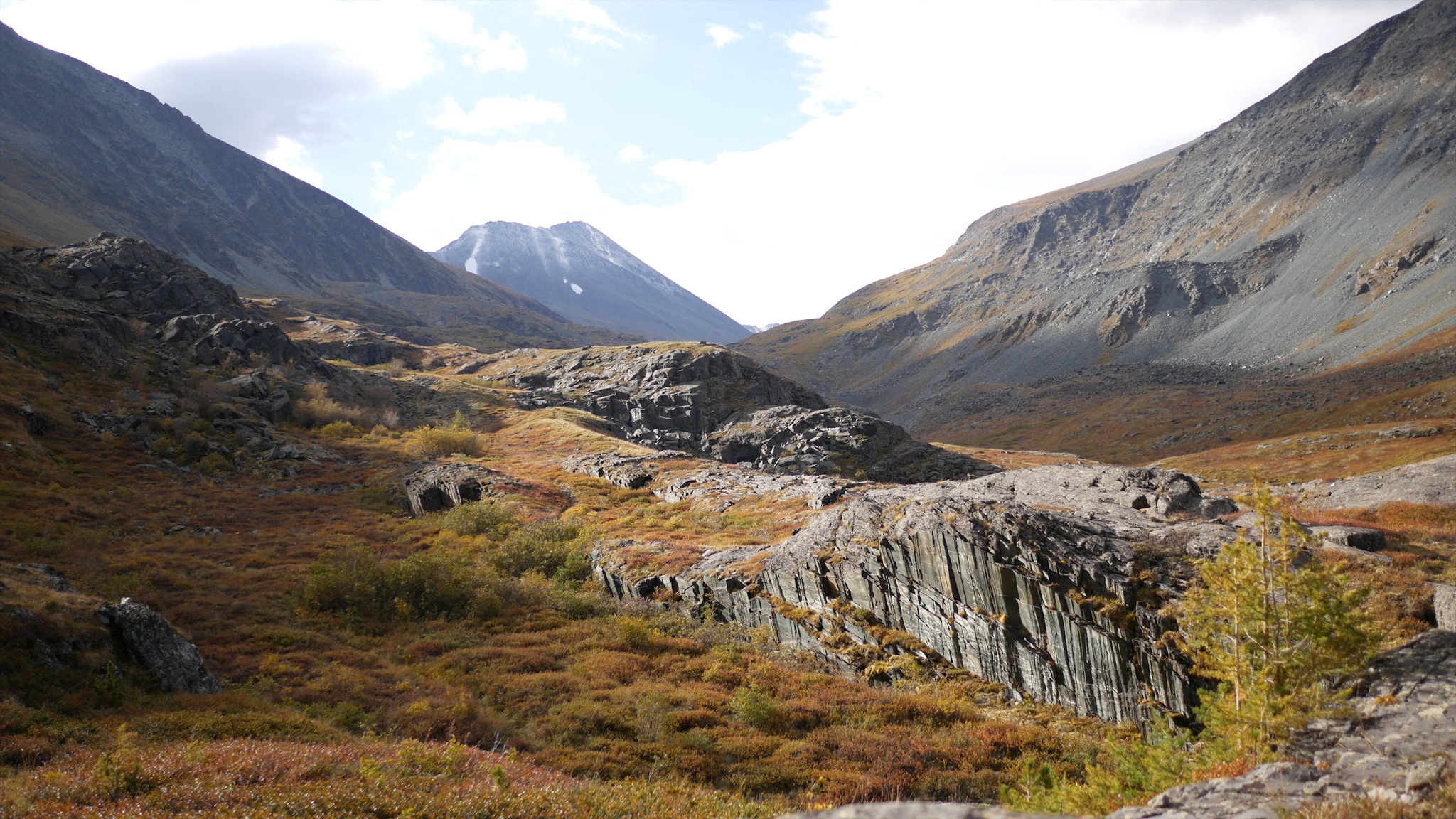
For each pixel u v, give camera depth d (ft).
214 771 43.47
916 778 61.05
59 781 39.70
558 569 141.59
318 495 225.35
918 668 91.91
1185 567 76.59
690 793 54.19
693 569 127.95
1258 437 522.47
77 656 62.34
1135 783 39.81
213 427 276.00
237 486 228.22
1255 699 37.65
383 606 111.14
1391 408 476.54
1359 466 347.15
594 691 79.56
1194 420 626.23
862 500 120.06
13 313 295.28
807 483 192.75
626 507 198.39
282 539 165.27
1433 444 356.59
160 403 282.15
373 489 230.48
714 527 164.04
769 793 59.06
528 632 103.40
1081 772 62.08
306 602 109.81
